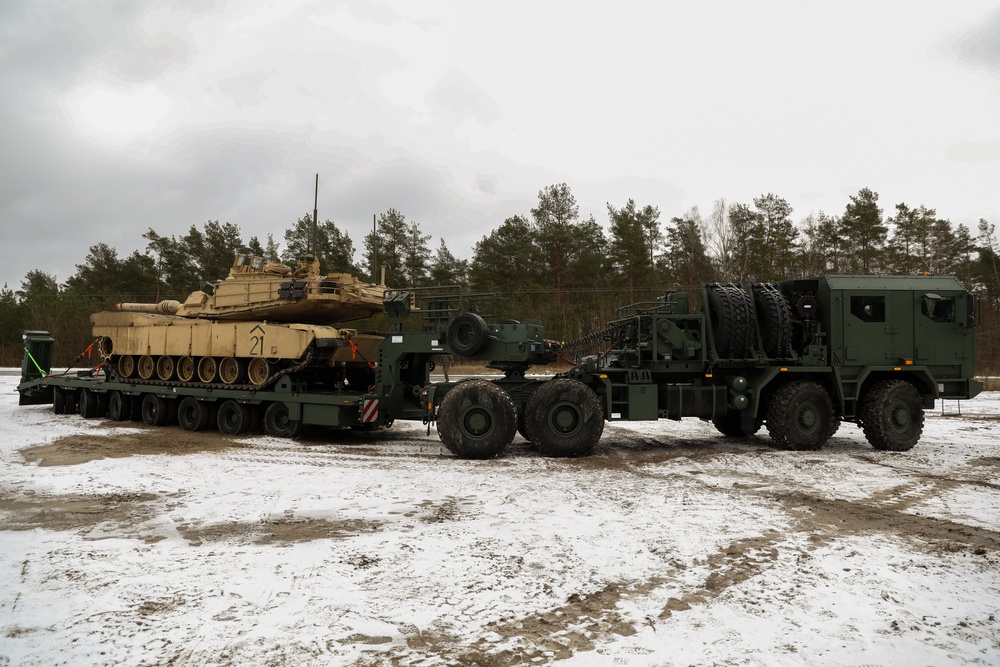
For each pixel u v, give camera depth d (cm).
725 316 1097
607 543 574
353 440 1276
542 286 3666
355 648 373
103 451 1117
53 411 1802
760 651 371
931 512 692
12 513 684
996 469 938
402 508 701
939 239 4103
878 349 1125
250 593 455
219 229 4622
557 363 1153
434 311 1167
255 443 1219
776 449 1138
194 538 593
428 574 494
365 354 1377
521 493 773
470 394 1038
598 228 3875
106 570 501
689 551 553
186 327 1441
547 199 3709
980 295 4094
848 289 1124
